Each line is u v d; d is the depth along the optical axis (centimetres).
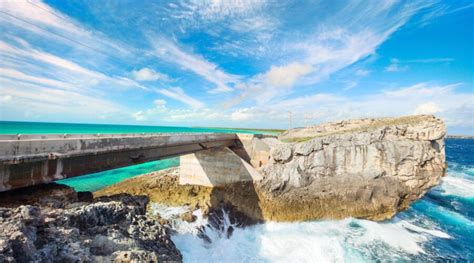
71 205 1038
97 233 919
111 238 895
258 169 2914
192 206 2562
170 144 2055
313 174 2764
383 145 2897
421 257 1997
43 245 729
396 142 2969
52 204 1004
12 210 779
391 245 2161
